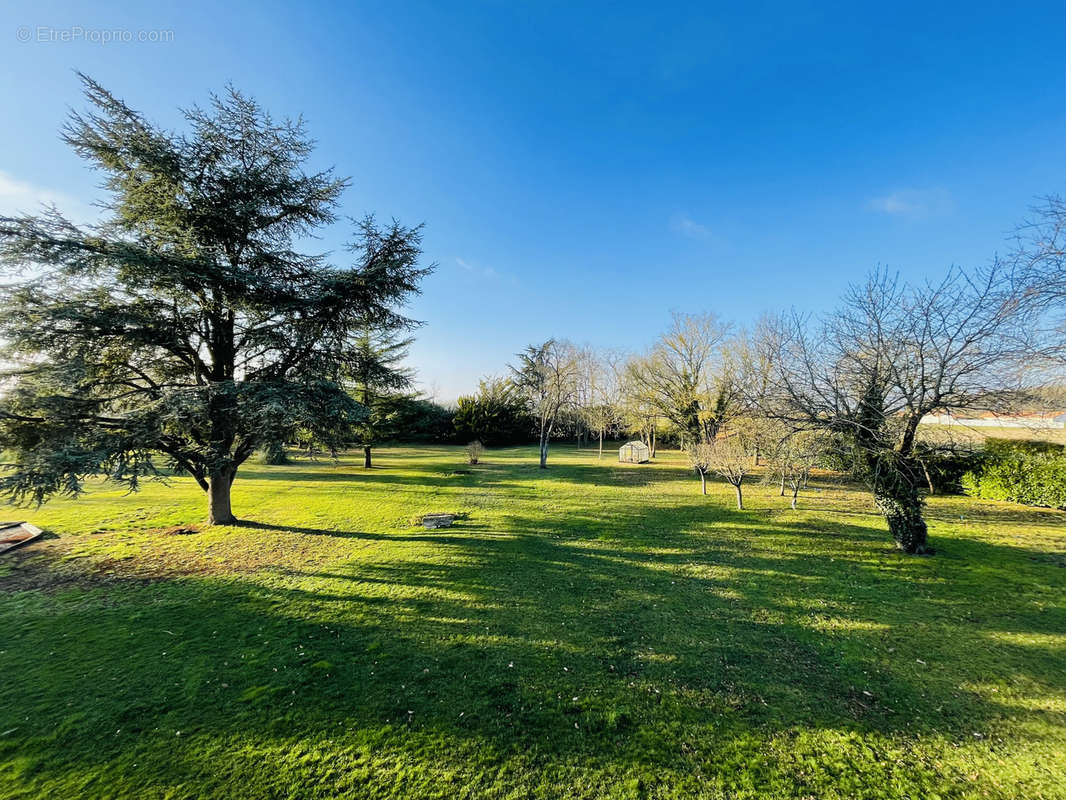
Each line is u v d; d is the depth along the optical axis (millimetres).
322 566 8734
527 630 6133
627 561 9242
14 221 8188
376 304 12016
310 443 11820
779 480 16703
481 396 41219
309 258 11453
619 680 4930
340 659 5312
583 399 40844
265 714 4293
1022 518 12281
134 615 6461
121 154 9578
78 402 8844
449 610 6766
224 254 10664
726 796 3396
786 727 4164
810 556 9492
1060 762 3682
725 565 8969
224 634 5914
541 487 19156
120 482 8797
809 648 5648
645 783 3518
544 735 4055
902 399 9094
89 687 4695
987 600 7020
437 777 3566
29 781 3467
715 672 5098
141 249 8812
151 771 3586
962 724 4180
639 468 26219
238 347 11305
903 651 5539
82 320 8562
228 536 10750
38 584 7637
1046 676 4938
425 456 32781
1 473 8445
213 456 10281
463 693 4668
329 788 3445
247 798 3346
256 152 10875
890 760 3736
